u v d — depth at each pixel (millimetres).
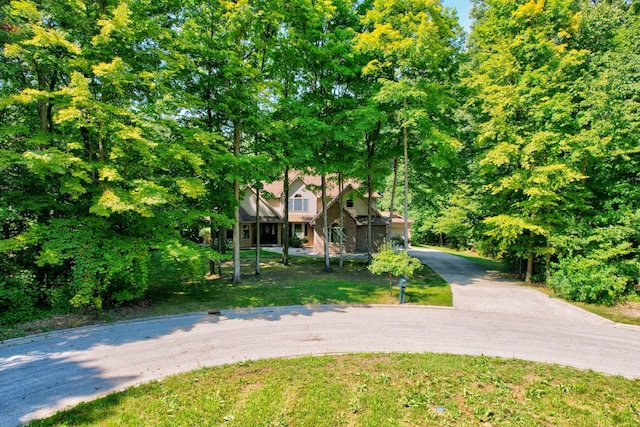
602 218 13789
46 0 9641
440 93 15016
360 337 9203
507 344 8805
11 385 6387
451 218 32906
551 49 15641
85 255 9828
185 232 17297
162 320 10508
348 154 18281
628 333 9766
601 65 16266
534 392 6191
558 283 13625
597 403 5895
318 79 17859
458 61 16578
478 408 5648
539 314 11539
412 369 7082
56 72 10945
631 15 18719
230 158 12680
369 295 13859
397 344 8727
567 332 9781
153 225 11547
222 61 13742
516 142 15289
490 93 16078
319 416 5367
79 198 11086
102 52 9930
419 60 13906
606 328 10180
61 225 10172
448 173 19344
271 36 15070
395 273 12742
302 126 15648
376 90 16250
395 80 16125
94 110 9609
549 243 15227
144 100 11680
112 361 7492
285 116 16188
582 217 14750
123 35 9961
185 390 6141
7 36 9703
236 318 10789
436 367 7191
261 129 14492
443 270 20656
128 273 10672
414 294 14133
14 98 8891
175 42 11523
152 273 17469
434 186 20062
